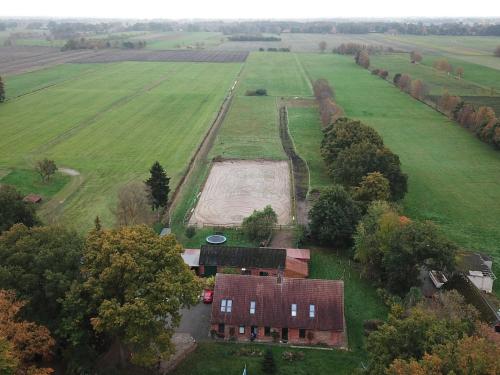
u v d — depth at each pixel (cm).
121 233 5234
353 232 7425
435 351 3794
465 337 3822
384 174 8931
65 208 8800
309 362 5194
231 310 5584
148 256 5000
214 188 9969
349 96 19125
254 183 10269
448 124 15138
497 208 9169
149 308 4591
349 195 8000
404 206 9181
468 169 11256
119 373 4875
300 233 7925
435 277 6581
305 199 9444
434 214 8875
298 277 6712
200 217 8662
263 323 5516
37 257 4797
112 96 18325
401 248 6156
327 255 7419
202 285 5266
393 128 14638
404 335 4272
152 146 12494
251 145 12812
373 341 4456
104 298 4741
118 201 8606
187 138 13212
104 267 4881
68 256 4950
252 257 6819
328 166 10562
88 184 9925
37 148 12119
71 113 15662
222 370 5056
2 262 4844
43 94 18500
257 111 16600
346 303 6222
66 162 11194
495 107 16588
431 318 4341
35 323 4631
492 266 7131
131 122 14738
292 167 11219
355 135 10625
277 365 5128
